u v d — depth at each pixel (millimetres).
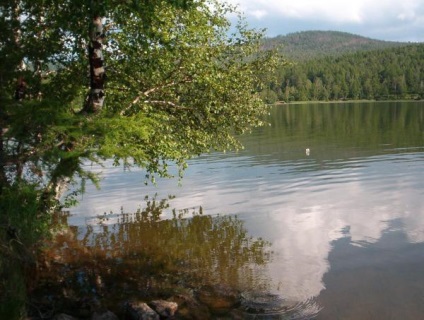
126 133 10227
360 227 16641
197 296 11023
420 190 22234
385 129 53094
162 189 24484
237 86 14531
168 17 12367
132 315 9695
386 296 10898
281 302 10664
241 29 14672
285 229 16750
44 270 12086
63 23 10398
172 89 14281
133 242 15586
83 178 10141
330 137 46594
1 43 9625
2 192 9547
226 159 34062
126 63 13219
